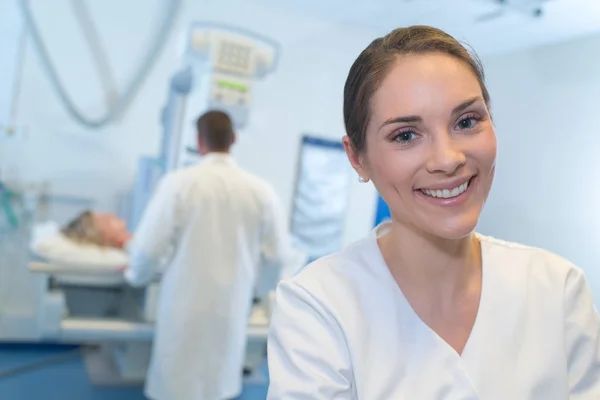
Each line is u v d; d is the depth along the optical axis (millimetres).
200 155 2363
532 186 4027
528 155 4078
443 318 753
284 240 2346
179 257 2082
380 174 703
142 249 2055
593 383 745
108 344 3268
